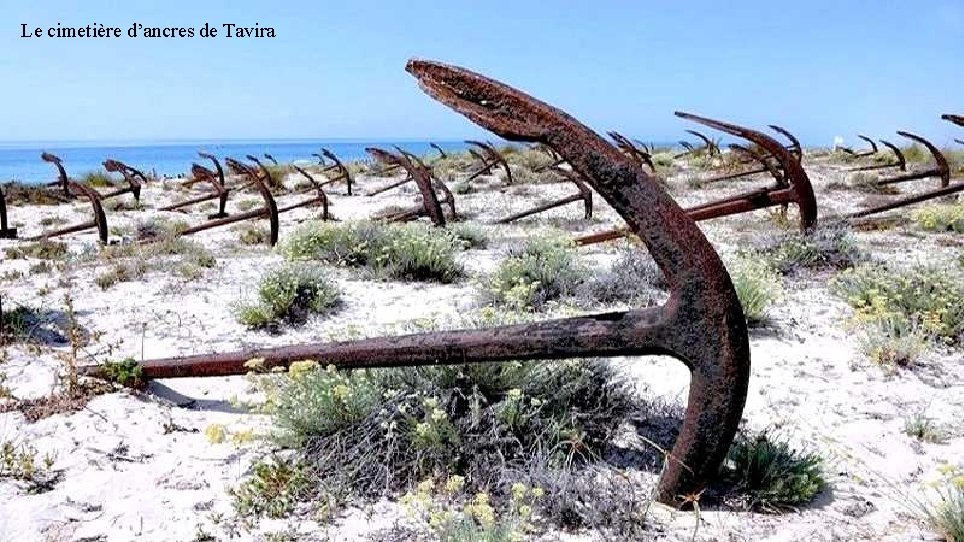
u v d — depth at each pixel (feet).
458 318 20.24
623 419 13.07
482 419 12.12
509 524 9.62
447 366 12.50
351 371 12.80
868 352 17.25
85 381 15.03
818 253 27.50
